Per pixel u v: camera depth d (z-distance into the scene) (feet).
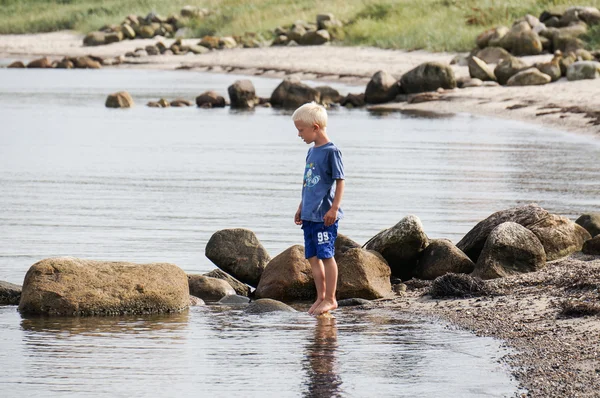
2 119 221.05
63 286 64.39
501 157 155.63
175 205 112.88
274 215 106.32
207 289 72.95
